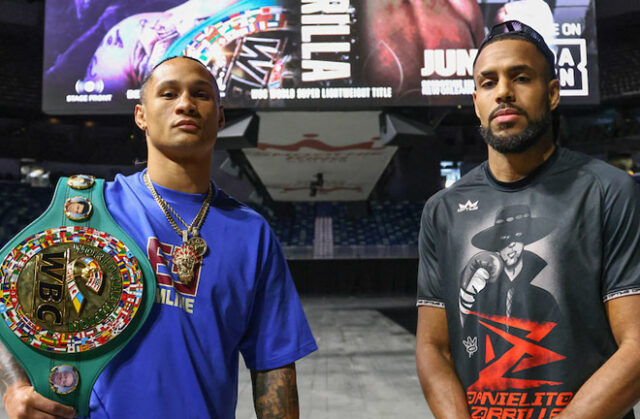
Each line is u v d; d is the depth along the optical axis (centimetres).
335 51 736
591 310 105
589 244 106
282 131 956
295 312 114
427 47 741
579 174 110
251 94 738
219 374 99
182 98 104
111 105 755
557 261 106
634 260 102
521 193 114
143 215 104
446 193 126
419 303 128
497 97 110
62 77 756
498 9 748
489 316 111
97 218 98
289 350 110
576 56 747
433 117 852
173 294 99
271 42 739
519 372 106
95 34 758
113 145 2059
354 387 438
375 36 739
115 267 94
